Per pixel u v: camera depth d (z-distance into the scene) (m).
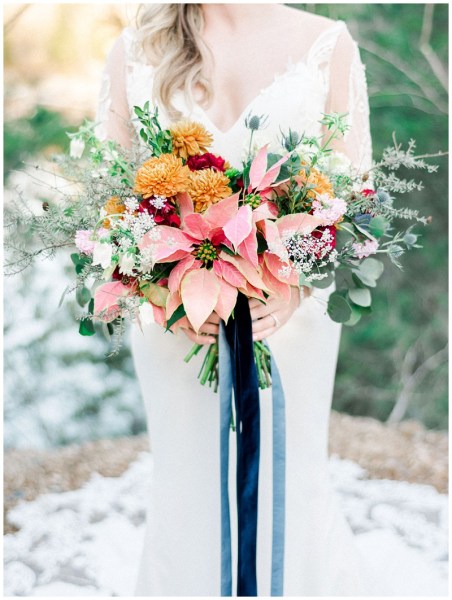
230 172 1.89
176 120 2.21
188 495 2.21
